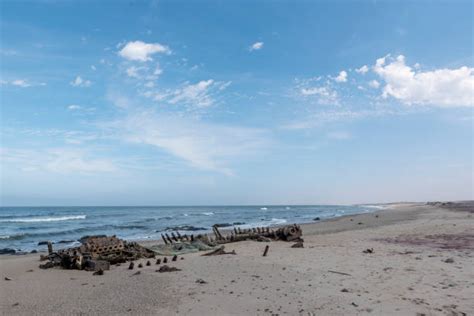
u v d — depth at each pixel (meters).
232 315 7.82
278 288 9.86
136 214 100.56
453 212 48.41
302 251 16.80
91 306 8.77
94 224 57.78
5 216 88.31
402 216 46.22
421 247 16.88
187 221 63.59
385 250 16.25
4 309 8.74
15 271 14.38
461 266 12.03
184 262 14.65
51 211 130.75
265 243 21.16
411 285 9.77
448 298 8.59
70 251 15.67
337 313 7.75
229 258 15.18
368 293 9.15
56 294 10.15
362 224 35.56
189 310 8.21
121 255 16.22
